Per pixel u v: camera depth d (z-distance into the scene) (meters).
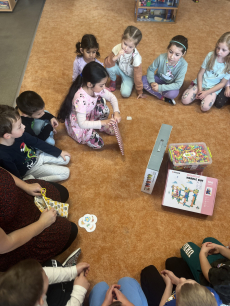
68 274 1.37
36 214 1.46
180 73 2.46
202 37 3.44
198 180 1.83
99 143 2.21
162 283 1.48
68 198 1.95
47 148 1.93
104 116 2.35
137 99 2.70
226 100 2.58
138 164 2.17
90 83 1.78
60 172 1.97
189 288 1.05
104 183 2.05
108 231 1.80
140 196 1.98
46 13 3.81
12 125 1.46
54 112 2.50
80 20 3.68
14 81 2.87
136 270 1.65
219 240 1.78
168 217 1.88
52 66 2.98
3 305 0.94
